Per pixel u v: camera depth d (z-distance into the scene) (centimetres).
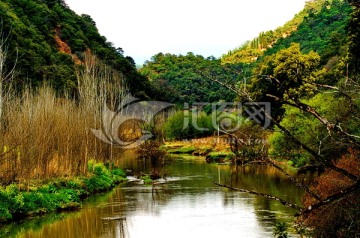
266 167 4941
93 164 3788
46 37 9175
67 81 6356
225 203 2908
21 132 2692
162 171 4688
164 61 16038
